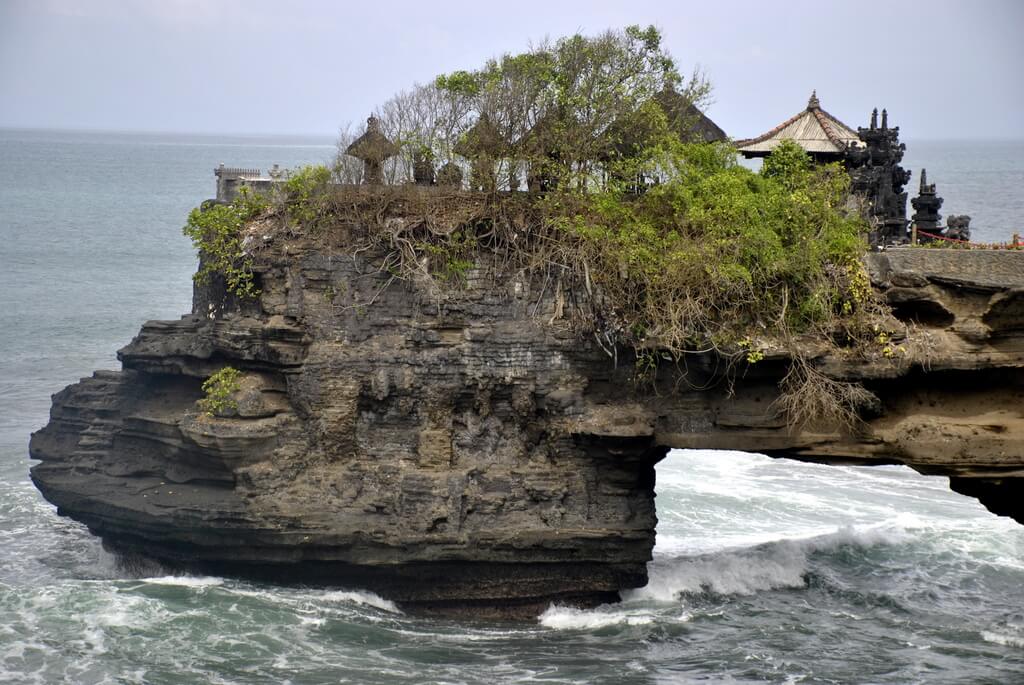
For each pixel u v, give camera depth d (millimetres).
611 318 41469
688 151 43625
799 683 36281
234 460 41750
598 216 42688
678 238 41938
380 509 41531
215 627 38750
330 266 42562
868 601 43406
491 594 41750
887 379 39906
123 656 36438
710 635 40188
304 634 38781
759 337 40406
